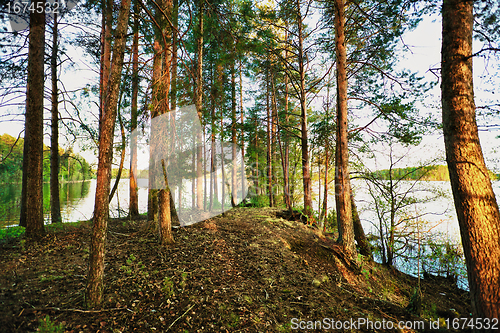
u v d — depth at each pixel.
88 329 2.74
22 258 4.35
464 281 8.18
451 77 3.19
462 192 2.99
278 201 15.89
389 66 8.77
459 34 3.18
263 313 3.56
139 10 5.79
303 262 6.19
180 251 5.27
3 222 6.49
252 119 12.39
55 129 8.39
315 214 12.10
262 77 14.38
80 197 17.36
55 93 8.44
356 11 8.95
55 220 8.16
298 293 4.45
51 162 8.33
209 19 5.55
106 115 3.15
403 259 8.94
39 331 2.53
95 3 7.00
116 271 4.14
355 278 6.59
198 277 4.23
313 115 12.69
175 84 4.32
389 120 8.78
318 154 12.85
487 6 3.79
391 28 7.86
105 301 3.26
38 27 5.74
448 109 3.21
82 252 4.93
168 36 4.99
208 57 9.18
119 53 3.20
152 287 3.73
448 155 3.20
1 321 2.59
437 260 8.58
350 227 7.43
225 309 3.47
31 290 3.32
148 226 7.03
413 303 4.62
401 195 8.28
